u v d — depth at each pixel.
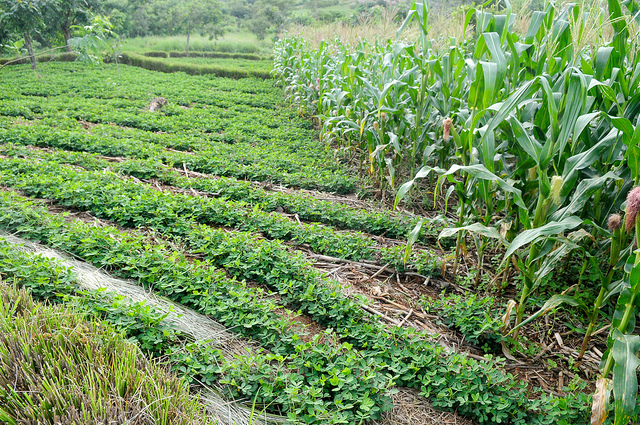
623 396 2.14
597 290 3.88
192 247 4.55
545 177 2.96
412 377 2.95
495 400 2.73
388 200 6.45
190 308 3.48
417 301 3.99
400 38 8.21
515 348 3.33
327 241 4.77
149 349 2.89
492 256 4.80
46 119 9.93
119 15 31.36
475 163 3.67
